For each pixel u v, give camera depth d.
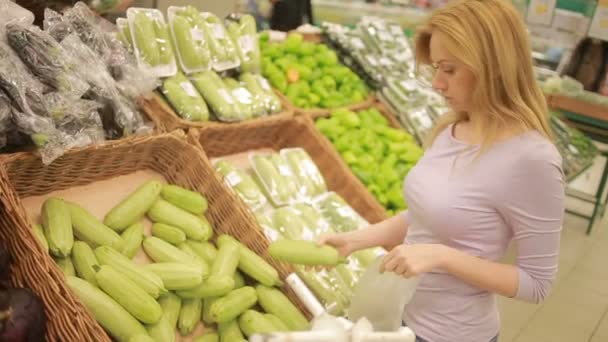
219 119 2.56
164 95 2.49
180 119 2.43
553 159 1.52
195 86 2.60
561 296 4.02
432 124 3.34
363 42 3.54
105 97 2.10
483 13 1.50
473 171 1.58
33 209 1.92
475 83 1.56
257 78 2.88
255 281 2.02
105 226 1.91
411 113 3.31
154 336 1.67
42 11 2.42
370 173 2.87
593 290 4.15
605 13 4.77
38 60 1.96
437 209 1.63
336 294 2.15
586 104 4.75
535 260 1.58
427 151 1.78
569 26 5.00
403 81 3.45
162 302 1.78
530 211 1.55
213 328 1.86
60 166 1.97
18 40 1.96
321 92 3.10
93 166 2.06
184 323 1.77
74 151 1.94
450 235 1.63
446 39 1.53
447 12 1.55
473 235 1.61
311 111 2.96
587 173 5.79
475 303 1.69
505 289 1.58
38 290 1.58
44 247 1.65
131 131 2.16
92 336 1.51
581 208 5.32
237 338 1.79
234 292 1.86
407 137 3.18
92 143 2.01
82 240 1.87
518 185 1.53
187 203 2.11
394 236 1.92
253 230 2.08
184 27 2.62
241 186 2.45
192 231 2.04
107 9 2.59
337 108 3.12
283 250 1.75
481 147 1.58
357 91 3.31
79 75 2.04
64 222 1.82
